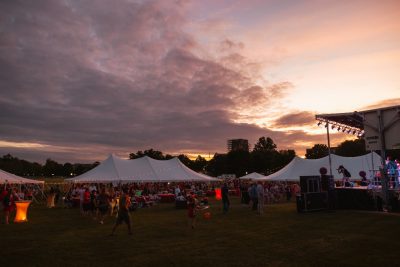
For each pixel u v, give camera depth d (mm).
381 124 16938
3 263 7852
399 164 17172
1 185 30516
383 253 8039
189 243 9898
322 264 7246
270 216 16203
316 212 17219
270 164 91625
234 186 43438
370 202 16984
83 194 19016
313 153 98312
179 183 41438
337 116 19031
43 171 157625
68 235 11688
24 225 14516
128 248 9352
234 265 7344
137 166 29734
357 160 30406
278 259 7758
